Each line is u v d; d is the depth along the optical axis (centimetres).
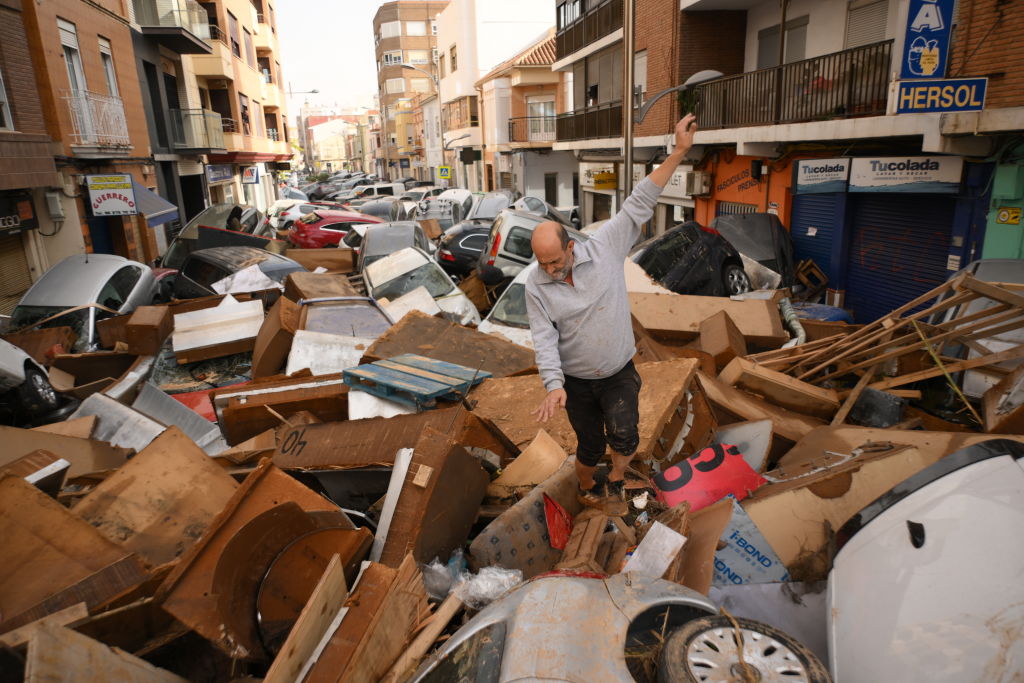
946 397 582
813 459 438
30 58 1328
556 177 3550
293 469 407
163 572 260
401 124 7344
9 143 1170
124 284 1024
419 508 312
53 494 362
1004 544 229
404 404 476
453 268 1505
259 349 720
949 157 938
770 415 533
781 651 194
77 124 1490
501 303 848
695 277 949
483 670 192
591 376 315
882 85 1027
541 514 347
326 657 221
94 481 409
